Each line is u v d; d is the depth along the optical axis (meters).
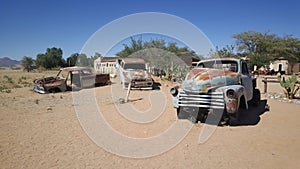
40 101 10.47
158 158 4.24
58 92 13.53
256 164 3.94
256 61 40.69
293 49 48.44
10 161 4.09
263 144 4.82
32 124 6.48
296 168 3.79
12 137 5.35
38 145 4.86
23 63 51.72
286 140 5.04
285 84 10.71
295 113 7.59
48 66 53.41
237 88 6.05
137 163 4.03
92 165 3.95
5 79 22.84
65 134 5.60
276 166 3.86
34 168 3.84
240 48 49.47
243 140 5.07
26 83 18.92
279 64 44.59
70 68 15.04
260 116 7.21
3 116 7.45
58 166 3.91
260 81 23.12
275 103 9.61
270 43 46.88
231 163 3.98
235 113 5.91
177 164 3.97
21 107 9.02
